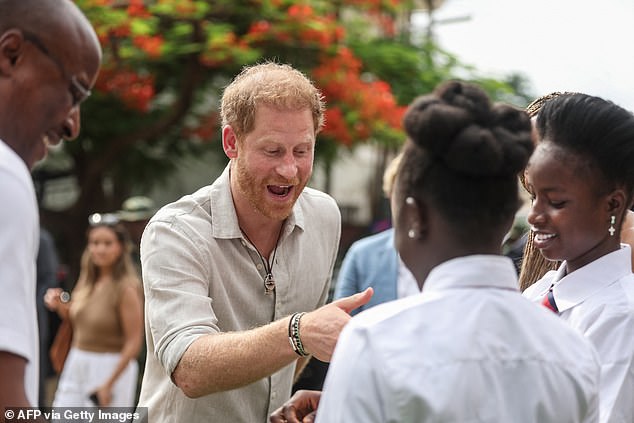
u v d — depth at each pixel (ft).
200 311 8.57
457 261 5.89
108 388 20.16
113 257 20.57
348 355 5.71
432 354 5.61
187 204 9.08
